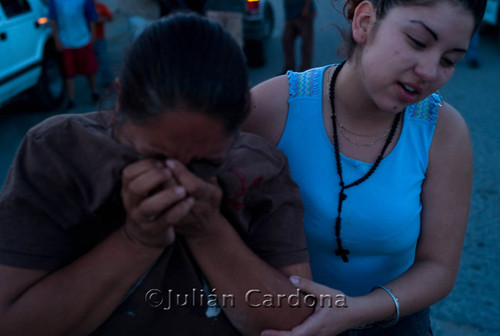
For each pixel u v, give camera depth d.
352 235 1.41
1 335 1.04
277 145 1.44
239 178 1.12
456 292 3.20
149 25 0.97
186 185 0.95
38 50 6.02
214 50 0.90
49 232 1.06
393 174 1.38
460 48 1.14
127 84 0.93
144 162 0.97
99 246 1.07
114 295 1.08
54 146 1.07
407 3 1.13
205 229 1.08
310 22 6.60
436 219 1.40
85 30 6.21
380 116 1.35
